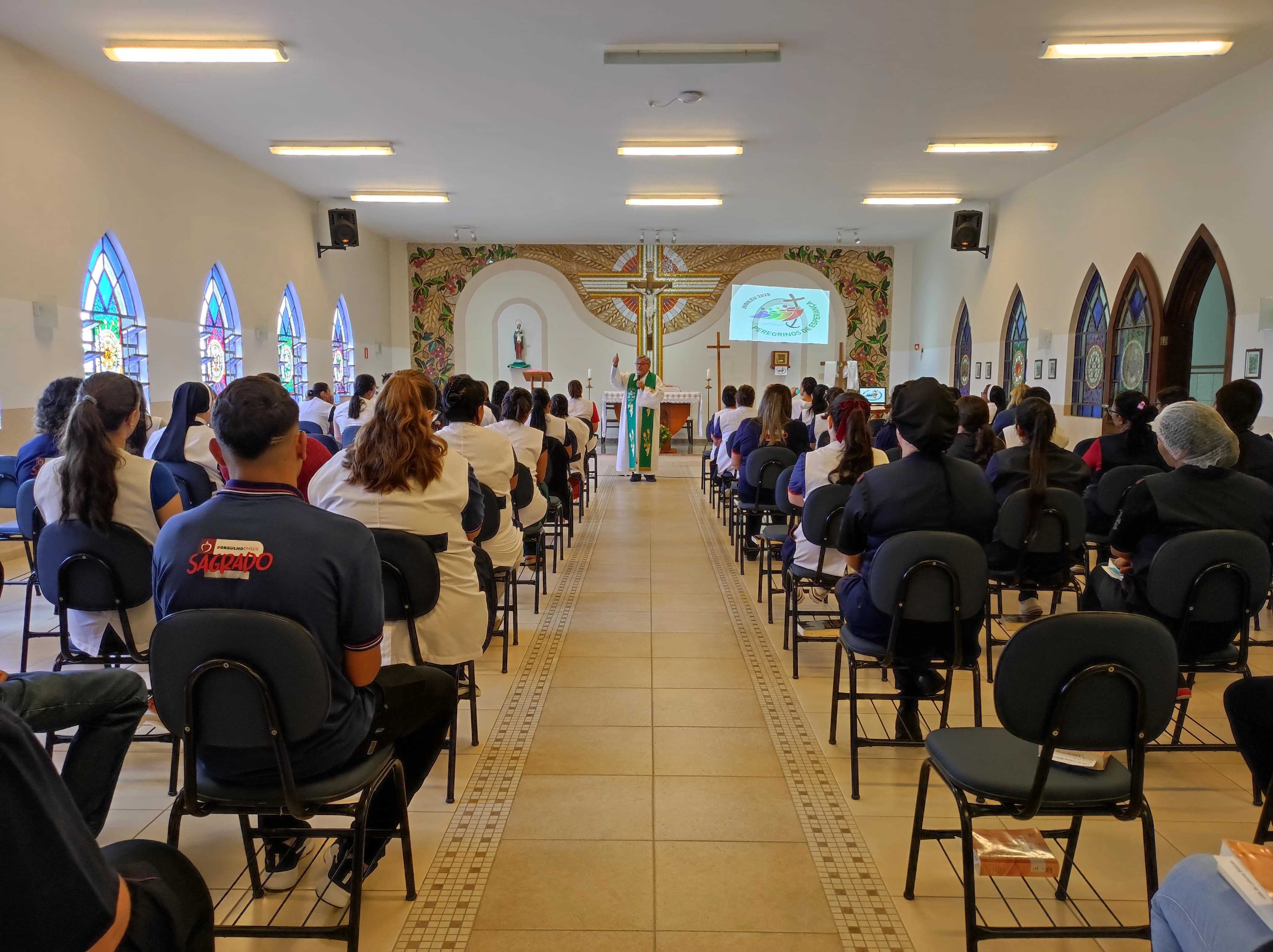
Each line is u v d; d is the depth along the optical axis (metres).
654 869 2.31
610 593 5.21
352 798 2.42
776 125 7.37
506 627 3.80
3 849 0.92
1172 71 6.05
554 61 5.84
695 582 5.48
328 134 7.68
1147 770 2.91
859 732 3.21
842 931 2.06
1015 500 3.58
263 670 1.66
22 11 5.01
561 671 3.86
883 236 13.47
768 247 14.29
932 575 2.48
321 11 5.02
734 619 4.68
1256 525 2.67
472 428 3.50
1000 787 1.84
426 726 2.24
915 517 2.59
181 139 7.55
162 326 7.29
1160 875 2.29
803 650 4.16
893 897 2.20
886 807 2.66
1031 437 3.88
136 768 2.86
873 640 2.70
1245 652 2.66
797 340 14.62
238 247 8.68
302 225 10.32
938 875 2.30
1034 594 4.72
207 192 8.03
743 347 14.59
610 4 4.94
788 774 2.88
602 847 2.42
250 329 8.97
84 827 1.00
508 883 2.25
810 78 6.21
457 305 14.11
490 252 14.08
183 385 3.72
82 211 6.18
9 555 5.75
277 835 1.90
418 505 2.54
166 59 5.63
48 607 4.75
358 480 2.54
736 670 3.88
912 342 14.32
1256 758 2.32
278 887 2.19
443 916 2.11
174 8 4.99
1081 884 2.25
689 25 5.26
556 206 10.96
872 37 5.45
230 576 1.70
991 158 8.62
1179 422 2.66
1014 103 6.80
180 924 1.24
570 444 7.09
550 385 14.91
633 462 10.28
